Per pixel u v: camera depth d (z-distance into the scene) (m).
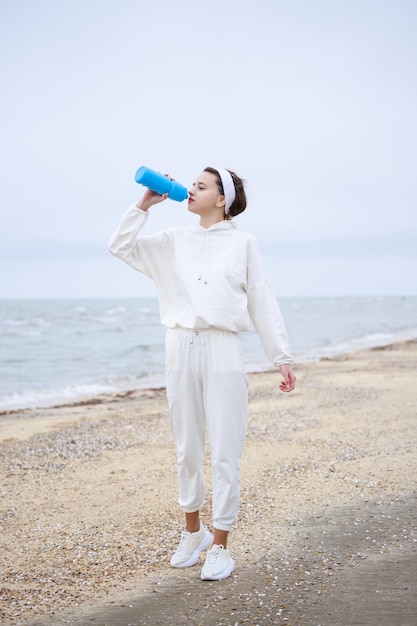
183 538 3.40
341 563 3.25
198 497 3.35
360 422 7.21
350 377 11.99
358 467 5.15
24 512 4.38
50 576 3.28
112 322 44.25
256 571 3.22
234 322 3.12
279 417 7.74
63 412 9.14
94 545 3.71
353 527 3.77
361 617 2.66
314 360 16.98
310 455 5.69
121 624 2.71
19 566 3.42
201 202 3.26
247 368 15.52
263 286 3.26
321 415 7.81
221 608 2.82
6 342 26.33
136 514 4.24
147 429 7.40
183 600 2.93
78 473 5.45
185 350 3.17
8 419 8.52
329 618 2.66
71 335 30.81
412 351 18.06
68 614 2.84
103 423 7.96
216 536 3.21
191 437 3.25
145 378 14.76
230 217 3.38
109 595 3.03
